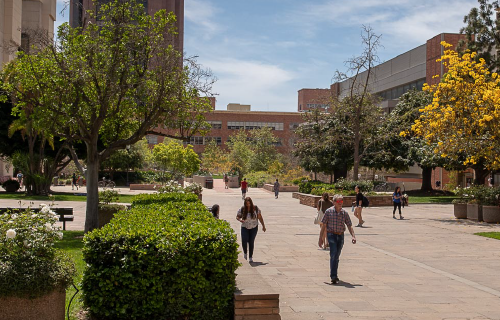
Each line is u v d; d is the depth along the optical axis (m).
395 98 64.75
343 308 7.75
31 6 66.56
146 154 64.88
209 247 6.74
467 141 22.56
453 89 23.05
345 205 30.06
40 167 36.09
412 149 41.06
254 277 7.57
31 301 5.43
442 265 11.73
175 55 16.45
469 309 7.83
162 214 10.04
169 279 6.59
